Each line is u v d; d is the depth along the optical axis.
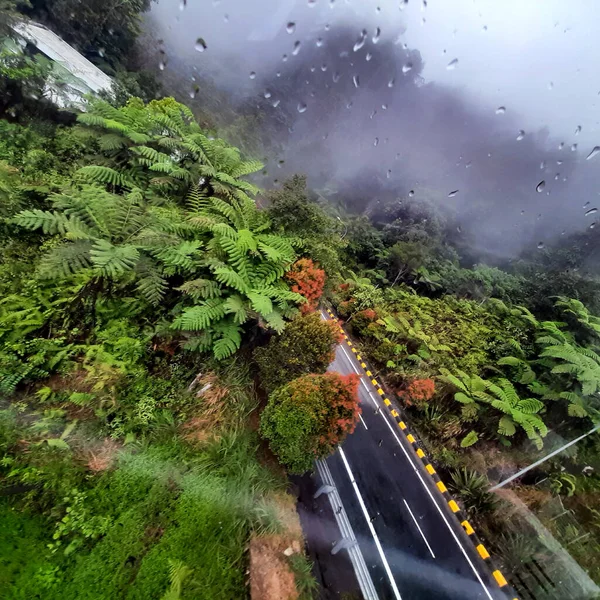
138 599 2.50
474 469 6.24
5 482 2.65
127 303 4.20
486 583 4.53
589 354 8.32
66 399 3.32
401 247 13.50
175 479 3.22
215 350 3.88
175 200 6.23
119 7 11.02
